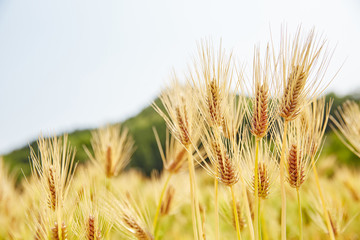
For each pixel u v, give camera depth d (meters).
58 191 0.48
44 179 0.49
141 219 0.58
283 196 0.47
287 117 0.46
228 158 0.49
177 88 0.54
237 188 0.62
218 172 0.50
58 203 0.48
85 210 0.51
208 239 0.71
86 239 0.50
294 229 0.83
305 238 0.79
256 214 0.47
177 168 0.64
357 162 1.89
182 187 0.76
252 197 0.62
